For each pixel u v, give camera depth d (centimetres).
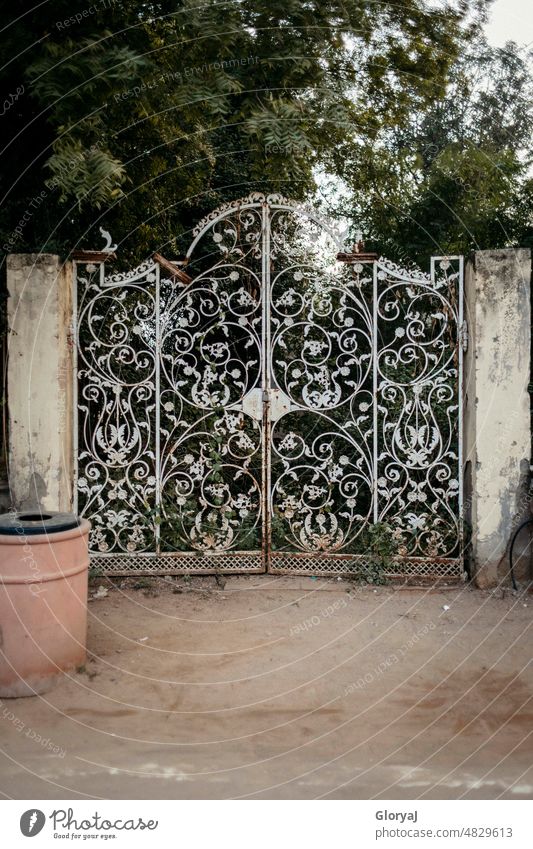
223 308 694
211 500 548
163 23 530
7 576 313
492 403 441
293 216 566
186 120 564
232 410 497
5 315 473
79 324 462
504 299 437
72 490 464
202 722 296
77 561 334
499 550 445
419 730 288
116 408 466
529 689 323
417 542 463
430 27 655
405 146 777
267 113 497
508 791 247
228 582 463
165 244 679
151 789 248
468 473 464
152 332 483
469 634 383
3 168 536
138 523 475
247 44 515
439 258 459
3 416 460
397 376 532
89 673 338
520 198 721
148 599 438
